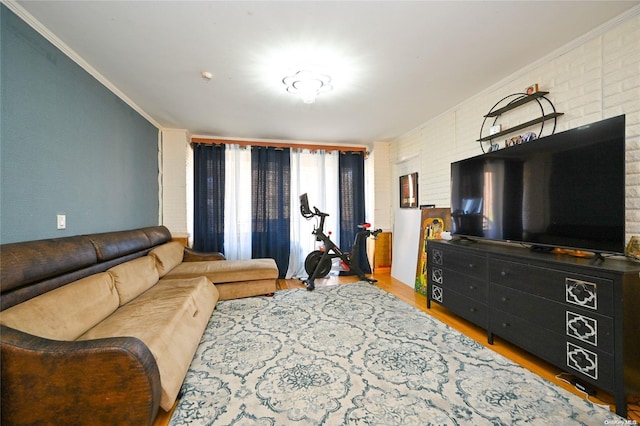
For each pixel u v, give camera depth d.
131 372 1.15
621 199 1.53
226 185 4.34
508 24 1.77
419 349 2.03
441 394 1.52
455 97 2.94
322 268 4.06
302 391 1.55
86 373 1.13
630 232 1.71
